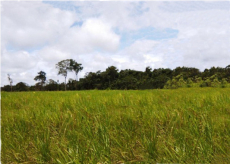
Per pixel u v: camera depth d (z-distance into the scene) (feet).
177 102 16.25
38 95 27.48
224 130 9.77
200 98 18.15
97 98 20.06
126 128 10.52
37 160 7.73
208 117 11.01
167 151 7.72
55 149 8.22
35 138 9.54
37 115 13.11
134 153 7.93
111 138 9.00
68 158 7.36
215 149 7.91
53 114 12.96
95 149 7.79
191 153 7.56
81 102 16.96
